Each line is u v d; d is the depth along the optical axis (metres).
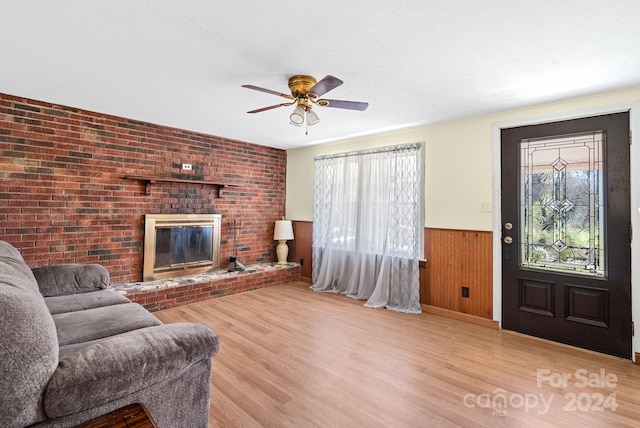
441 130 3.61
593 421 1.80
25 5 1.55
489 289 3.27
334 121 3.55
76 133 3.23
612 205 2.64
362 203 4.23
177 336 1.44
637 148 2.52
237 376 2.23
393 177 3.93
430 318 3.49
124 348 1.29
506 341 2.90
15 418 1.01
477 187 3.35
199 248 4.32
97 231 3.39
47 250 3.08
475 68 2.22
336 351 2.64
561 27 1.71
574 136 2.83
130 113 3.38
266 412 1.84
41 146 3.03
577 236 2.82
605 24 1.67
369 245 4.14
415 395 2.03
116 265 3.54
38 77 2.45
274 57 2.09
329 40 1.88
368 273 4.15
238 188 4.72
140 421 1.03
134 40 1.89
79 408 1.12
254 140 4.68
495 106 3.01
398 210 3.85
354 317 3.48
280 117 3.47
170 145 3.95
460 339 2.93
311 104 2.72
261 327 3.14
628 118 2.58
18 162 2.92
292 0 1.51
